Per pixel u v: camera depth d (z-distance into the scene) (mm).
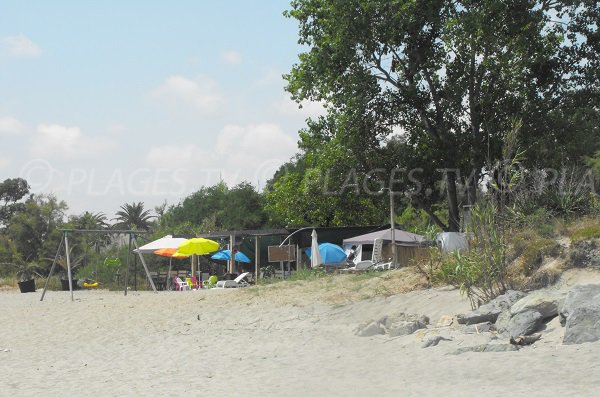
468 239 15281
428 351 11766
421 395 8914
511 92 34375
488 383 9219
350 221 42750
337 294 18812
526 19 31797
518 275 14977
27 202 71438
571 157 31016
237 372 11742
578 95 33938
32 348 15922
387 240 31078
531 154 30656
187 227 59250
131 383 11180
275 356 13109
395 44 33031
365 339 13883
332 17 32406
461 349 11398
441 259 17844
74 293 32344
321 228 36750
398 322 14320
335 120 36469
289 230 36656
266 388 10188
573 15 34500
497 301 13453
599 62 34250
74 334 17797
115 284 38469
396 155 35844
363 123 34844
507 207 16297
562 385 8656
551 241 15180
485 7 31078
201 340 15680
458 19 31281
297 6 34031
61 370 12836
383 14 31891
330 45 32844
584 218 16641
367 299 17547
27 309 23547
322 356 12656
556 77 34594
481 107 33750
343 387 9891
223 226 64250
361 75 32938
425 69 34344
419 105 34719
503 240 15164
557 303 12148
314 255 28641
